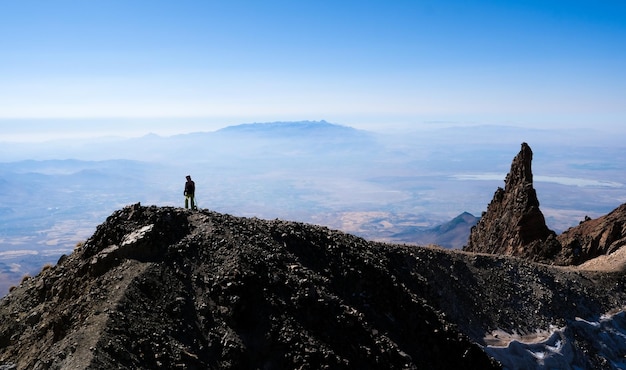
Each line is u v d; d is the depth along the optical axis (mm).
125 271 29406
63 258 35406
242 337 28031
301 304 30922
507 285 54031
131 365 23953
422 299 40531
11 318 30391
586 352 50875
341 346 30203
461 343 37375
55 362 23531
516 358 45750
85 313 26859
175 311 27812
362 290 36625
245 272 30641
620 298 59906
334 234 42750
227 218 37312
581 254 77188
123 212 34188
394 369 31094
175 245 31906
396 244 50438
